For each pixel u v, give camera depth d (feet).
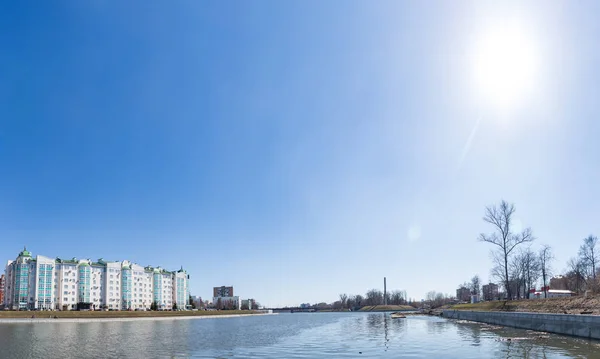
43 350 182.09
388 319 502.79
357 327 333.42
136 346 196.03
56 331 311.47
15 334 279.08
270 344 199.11
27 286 655.35
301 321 515.09
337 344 192.24
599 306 205.05
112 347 192.34
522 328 236.63
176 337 249.14
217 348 183.73
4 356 163.63
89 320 491.31
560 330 190.08
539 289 517.55
